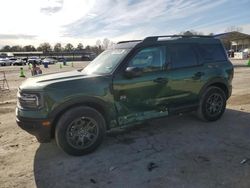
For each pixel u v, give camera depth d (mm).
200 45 5879
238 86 11898
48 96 4203
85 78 4578
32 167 4230
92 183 3676
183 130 5625
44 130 4246
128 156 4461
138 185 3566
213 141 4977
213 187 3436
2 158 4613
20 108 4391
